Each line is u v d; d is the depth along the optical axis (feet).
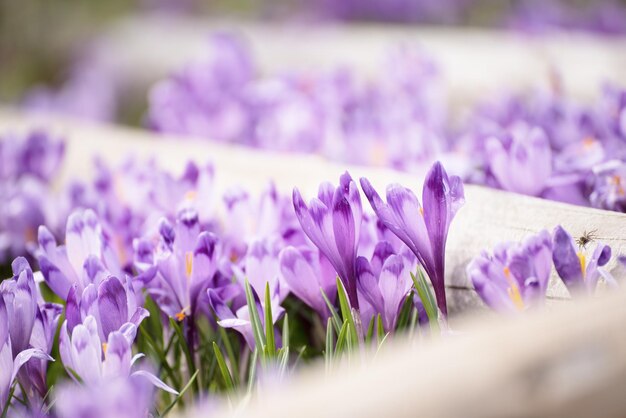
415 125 3.61
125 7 10.76
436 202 2.48
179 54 6.96
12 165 3.58
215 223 2.97
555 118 3.57
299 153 4.07
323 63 6.02
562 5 8.19
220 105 4.49
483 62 5.37
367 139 3.56
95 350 2.37
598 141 3.40
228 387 2.54
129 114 7.00
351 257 2.52
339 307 2.68
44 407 2.52
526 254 2.45
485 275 2.46
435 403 2.01
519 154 2.94
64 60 10.09
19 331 2.46
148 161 3.31
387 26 9.25
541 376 2.04
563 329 2.08
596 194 2.93
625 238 2.60
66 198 3.32
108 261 2.67
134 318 2.50
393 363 2.08
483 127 3.69
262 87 4.63
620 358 2.07
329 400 2.03
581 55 5.20
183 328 2.70
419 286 2.51
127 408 2.15
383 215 2.48
